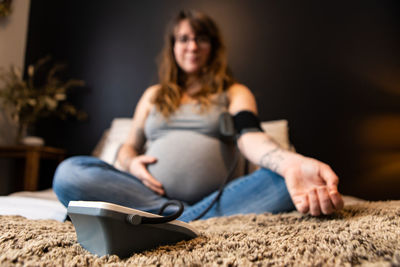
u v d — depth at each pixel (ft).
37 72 9.60
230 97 4.49
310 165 2.73
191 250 1.73
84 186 2.91
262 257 1.53
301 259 1.46
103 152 6.99
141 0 9.41
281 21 8.61
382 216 2.30
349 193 7.64
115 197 3.00
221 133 3.93
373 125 7.84
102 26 9.55
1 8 8.72
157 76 8.91
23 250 1.60
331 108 8.04
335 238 1.73
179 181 3.70
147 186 3.67
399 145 7.66
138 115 4.99
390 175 7.56
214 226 2.55
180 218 3.14
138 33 9.29
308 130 8.02
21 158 8.25
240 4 8.84
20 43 9.48
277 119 8.20
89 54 9.48
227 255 1.57
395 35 8.14
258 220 2.67
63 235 1.98
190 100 4.56
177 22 5.24
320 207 2.50
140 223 1.65
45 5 9.77
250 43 8.63
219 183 3.82
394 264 1.24
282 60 8.43
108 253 1.63
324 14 8.48
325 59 8.28
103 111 9.13
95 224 1.62
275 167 3.01
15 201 3.42
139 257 1.58
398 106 7.83
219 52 5.03
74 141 9.14
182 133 4.07
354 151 7.79
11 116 8.72
